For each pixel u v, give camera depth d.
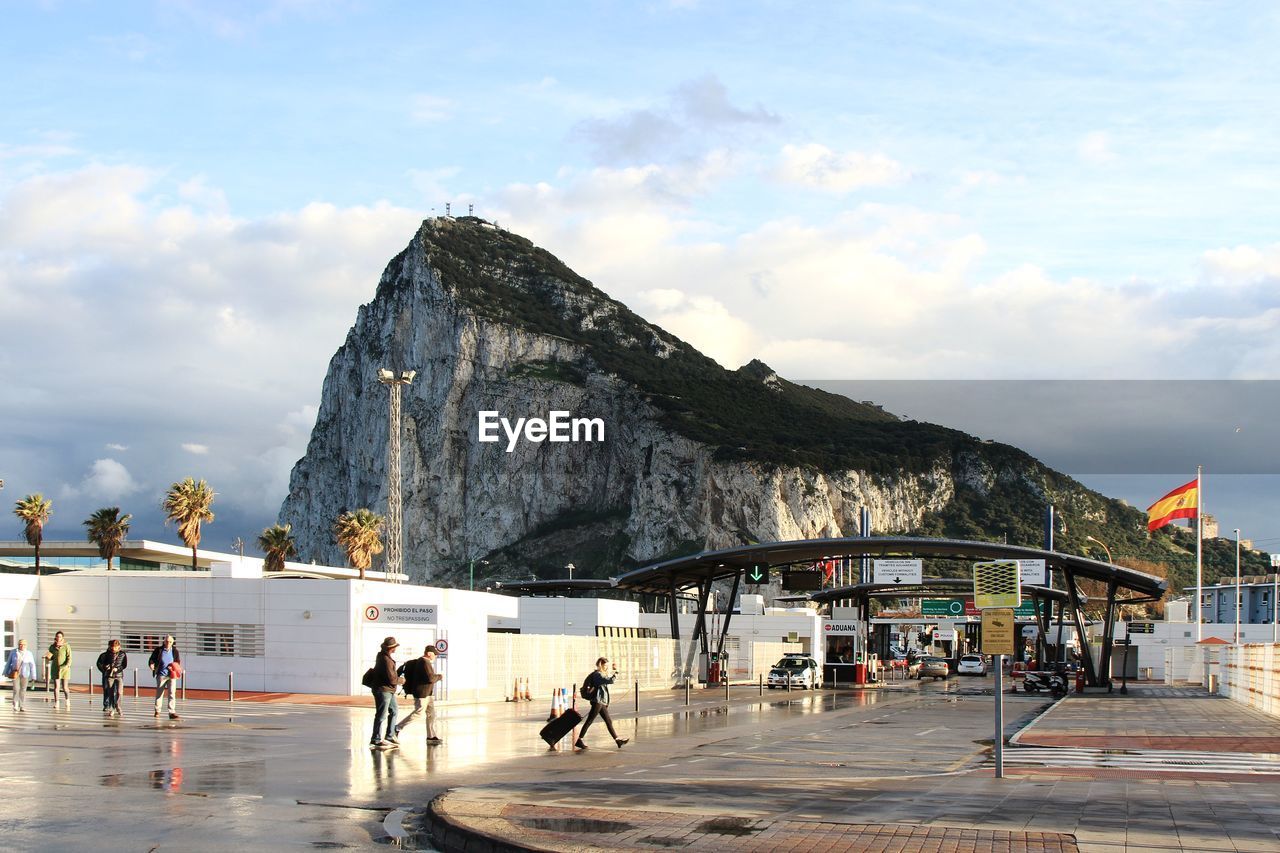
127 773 17.08
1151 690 71.81
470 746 23.67
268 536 98.81
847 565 120.69
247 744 22.36
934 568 193.88
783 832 11.67
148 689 42.84
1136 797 15.39
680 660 69.19
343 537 108.56
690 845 10.92
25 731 24.41
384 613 42.28
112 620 44.62
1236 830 12.23
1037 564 73.44
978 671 98.06
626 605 87.44
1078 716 40.22
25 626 44.81
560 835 11.43
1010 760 22.59
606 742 25.84
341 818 13.29
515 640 47.19
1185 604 110.81
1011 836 11.46
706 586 76.44
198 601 43.59
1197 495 73.62
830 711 43.28
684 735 28.98
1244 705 49.50
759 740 27.55
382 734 25.45
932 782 17.47
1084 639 74.25
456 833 11.71
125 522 89.88
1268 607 124.81
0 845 11.18
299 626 42.19
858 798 14.97
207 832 12.09
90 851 10.94
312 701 38.12
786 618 94.19
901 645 150.25
